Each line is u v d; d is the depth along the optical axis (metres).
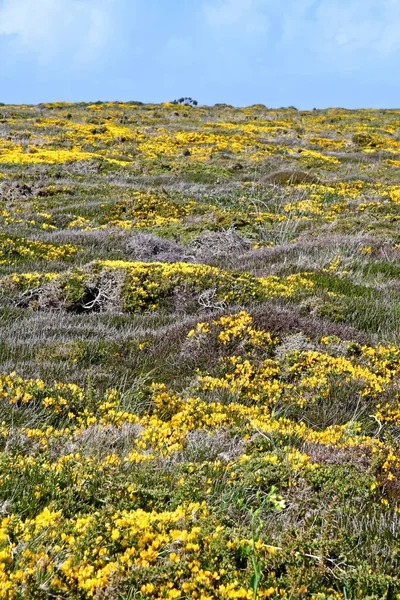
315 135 53.06
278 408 7.16
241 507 4.31
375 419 6.91
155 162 35.44
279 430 5.96
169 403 6.70
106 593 2.95
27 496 3.96
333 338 8.98
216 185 29.38
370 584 3.26
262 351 8.56
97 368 8.03
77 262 15.69
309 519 4.14
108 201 23.88
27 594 2.79
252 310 9.73
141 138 46.12
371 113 74.69
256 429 5.93
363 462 5.30
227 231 18.05
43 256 15.77
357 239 17.03
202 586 3.03
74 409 6.30
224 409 6.70
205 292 11.47
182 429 5.98
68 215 21.61
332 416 6.90
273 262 15.66
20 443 5.07
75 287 12.09
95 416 6.19
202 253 17.09
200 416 6.44
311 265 14.68
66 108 70.69
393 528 4.10
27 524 3.47
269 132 53.34
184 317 10.81
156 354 8.73
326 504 4.39
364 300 11.47
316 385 7.58
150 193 25.02
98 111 67.31
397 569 3.52
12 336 9.55
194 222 20.67
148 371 8.21
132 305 11.63
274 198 26.00
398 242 17.12
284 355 8.38
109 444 5.44
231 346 8.67
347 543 3.58
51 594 2.89
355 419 6.70
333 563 3.43
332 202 25.34
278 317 9.42
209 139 46.69
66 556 3.21
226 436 5.89
